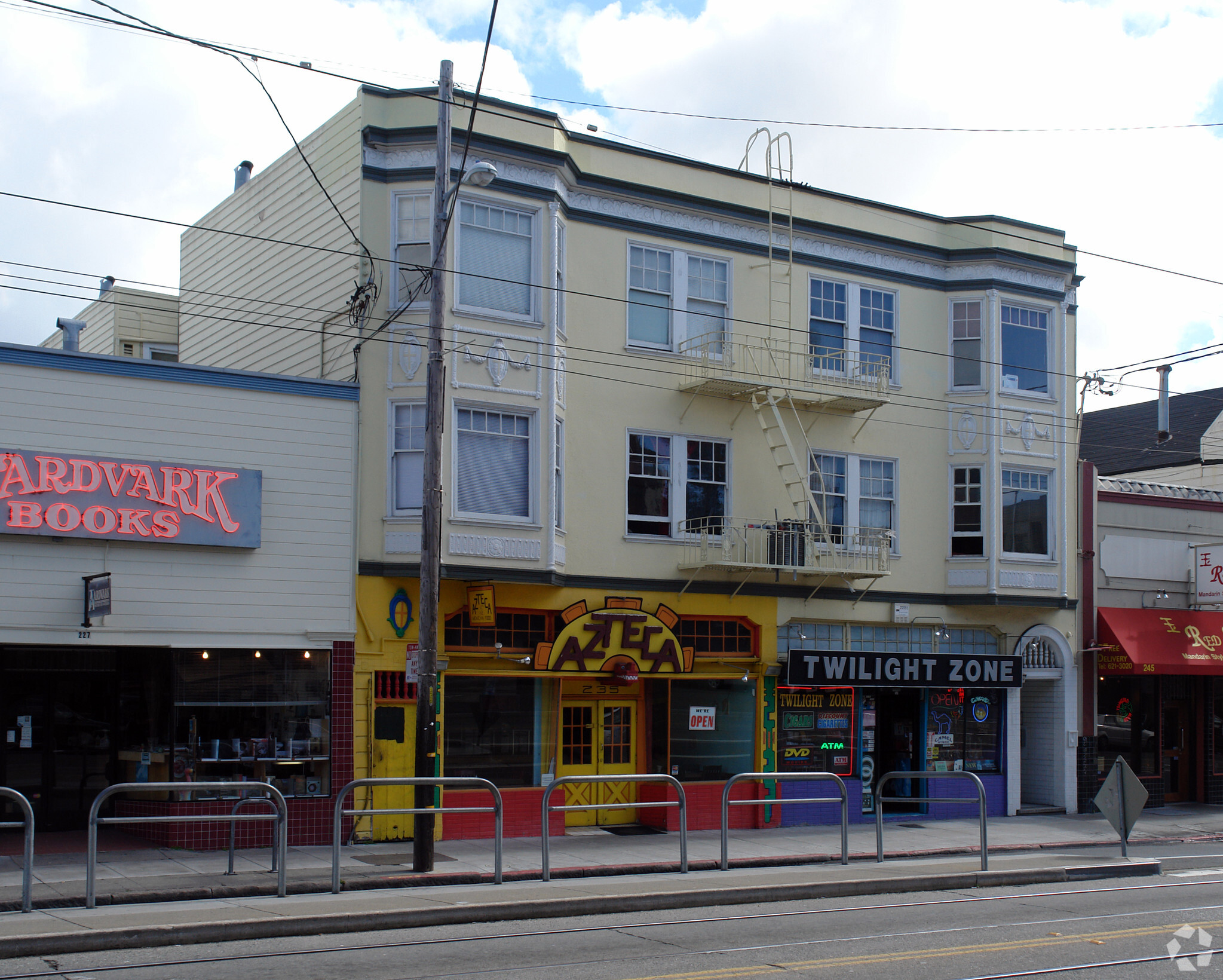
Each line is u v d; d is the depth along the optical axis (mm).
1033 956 10234
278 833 13344
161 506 15828
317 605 16953
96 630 15414
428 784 13320
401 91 18391
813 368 21828
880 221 22891
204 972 9133
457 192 16141
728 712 20641
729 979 9117
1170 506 26031
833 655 20750
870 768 22203
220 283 23266
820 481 21875
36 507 15039
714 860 16078
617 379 19969
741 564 19859
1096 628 24391
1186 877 15961
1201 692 26328
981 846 16062
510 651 18484
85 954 9914
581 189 19891
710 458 20844
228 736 16391
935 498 23062
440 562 16594
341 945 10391
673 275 20703
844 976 9312
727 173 21375
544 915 12102
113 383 15820
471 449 18078
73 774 17078
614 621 19141
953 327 23547
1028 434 23516
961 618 23094
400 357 17953
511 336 18422
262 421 16828
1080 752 24047
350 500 17344
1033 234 24000
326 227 19375
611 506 19688
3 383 15180
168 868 14273
